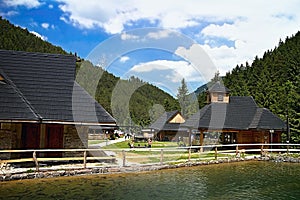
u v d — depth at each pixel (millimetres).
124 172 13617
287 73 42406
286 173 14750
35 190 10117
